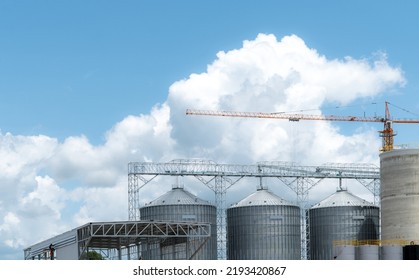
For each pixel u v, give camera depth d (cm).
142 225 12138
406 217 17088
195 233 13162
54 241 12925
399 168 17350
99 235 11306
